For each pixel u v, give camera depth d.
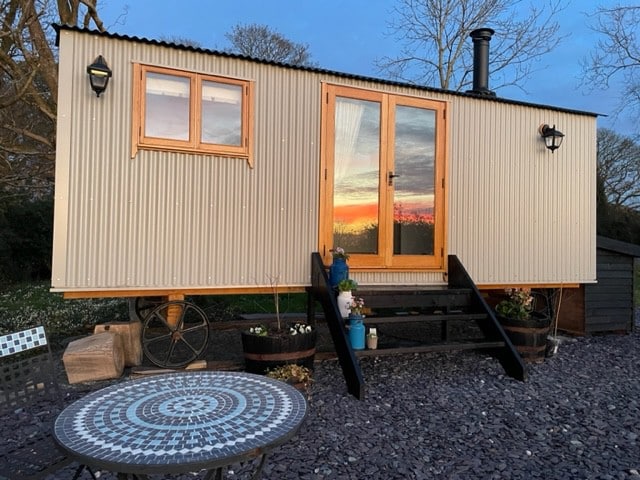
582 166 6.33
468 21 13.34
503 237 5.82
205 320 4.73
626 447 3.12
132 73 4.28
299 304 8.99
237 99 4.67
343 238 5.07
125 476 1.56
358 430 3.29
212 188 4.56
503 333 4.73
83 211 4.11
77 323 7.47
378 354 4.25
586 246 6.32
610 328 6.75
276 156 4.80
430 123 5.46
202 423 1.60
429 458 2.90
